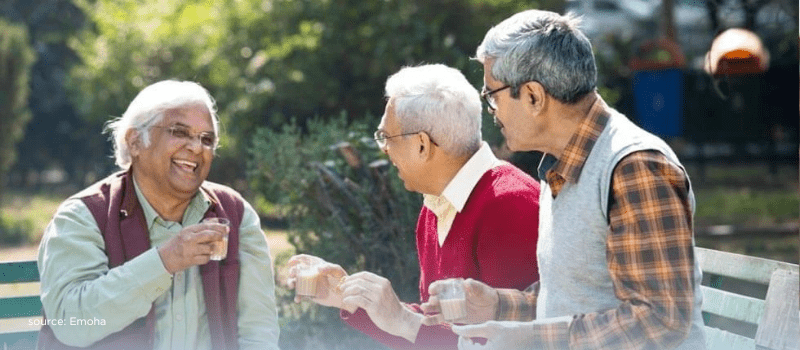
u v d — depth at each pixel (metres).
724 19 9.96
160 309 3.76
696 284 3.04
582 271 3.01
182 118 3.71
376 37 11.73
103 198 3.81
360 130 6.86
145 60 14.50
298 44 12.14
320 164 6.11
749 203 17.12
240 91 12.58
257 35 12.81
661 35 18.25
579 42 3.06
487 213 3.73
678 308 2.81
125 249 3.74
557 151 3.11
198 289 3.82
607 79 13.85
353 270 6.17
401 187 6.05
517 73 3.07
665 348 2.84
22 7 29.36
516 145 3.16
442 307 3.25
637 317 2.83
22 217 18.11
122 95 15.06
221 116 12.55
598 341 2.88
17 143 27.55
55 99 27.78
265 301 3.95
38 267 4.08
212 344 3.81
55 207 21.22
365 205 6.06
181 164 3.72
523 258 3.67
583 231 2.99
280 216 6.74
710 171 23.98
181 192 3.75
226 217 3.94
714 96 22.95
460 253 3.81
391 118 3.81
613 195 2.92
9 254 14.03
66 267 3.67
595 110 3.05
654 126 17.34
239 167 12.68
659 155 2.89
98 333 3.57
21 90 19.36
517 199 3.72
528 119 3.10
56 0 29.48
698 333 3.02
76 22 29.44
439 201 3.91
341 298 3.65
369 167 6.00
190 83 3.85
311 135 6.83
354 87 12.19
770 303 3.84
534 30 3.07
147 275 3.50
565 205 3.04
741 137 23.23
